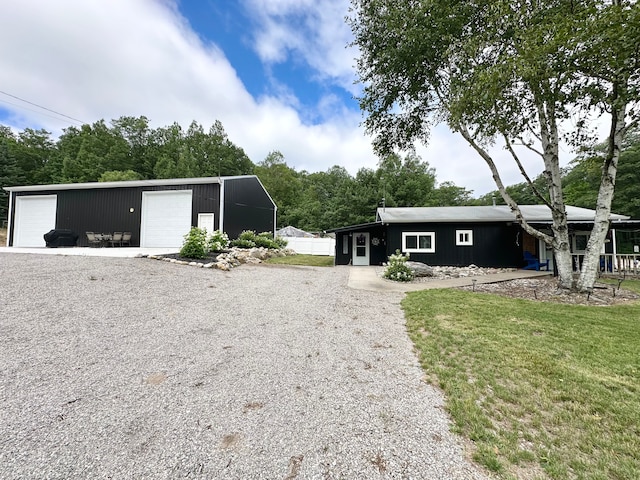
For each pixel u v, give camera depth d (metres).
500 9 5.72
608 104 5.41
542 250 11.72
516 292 7.02
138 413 2.02
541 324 4.30
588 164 7.35
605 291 6.97
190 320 4.10
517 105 6.12
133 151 36.22
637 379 2.66
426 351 3.29
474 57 6.50
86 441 1.74
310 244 19.75
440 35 6.95
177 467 1.57
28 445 1.68
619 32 4.33
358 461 1.65
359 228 13.55
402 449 1.75
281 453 1.69
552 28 4.93
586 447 1.79
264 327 3.99
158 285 5.71
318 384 2.52
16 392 2.20
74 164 30.86
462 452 1.73
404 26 7.18
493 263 11.91
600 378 2.67
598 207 6.67
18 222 14.29
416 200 28.42
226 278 7.12
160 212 13.23
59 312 3.93
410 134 9.19
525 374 2.74
